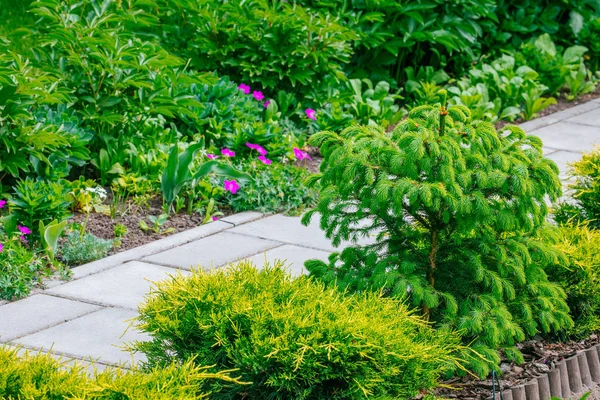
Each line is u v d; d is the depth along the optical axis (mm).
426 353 3848
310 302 3928
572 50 11656
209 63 9195
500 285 4387
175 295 4012
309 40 9172
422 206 4473
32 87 6754
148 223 6961
